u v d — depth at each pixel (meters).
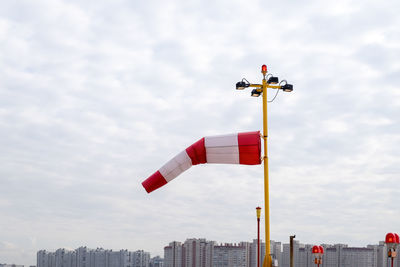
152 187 15.04
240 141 14.25
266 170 14.45
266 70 15.05
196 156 14.62
